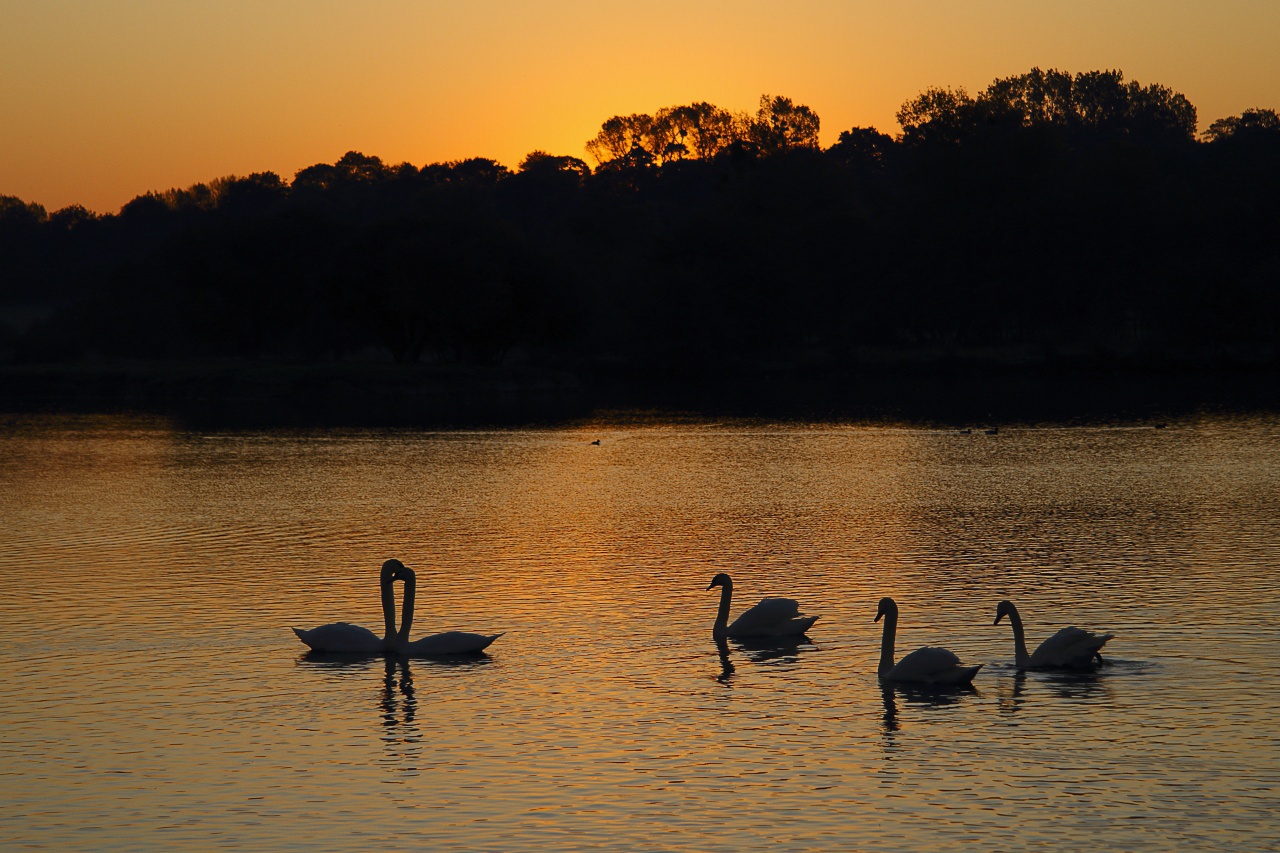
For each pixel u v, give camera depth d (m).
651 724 17.12
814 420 79.50
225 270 121.75
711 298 132.12
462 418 85.19
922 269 144.88
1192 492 41.06
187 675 19.83
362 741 16.56
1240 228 138.00
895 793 14.52
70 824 13.95
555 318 120.00
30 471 52.00
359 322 123.31
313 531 35.03
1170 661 19.95
